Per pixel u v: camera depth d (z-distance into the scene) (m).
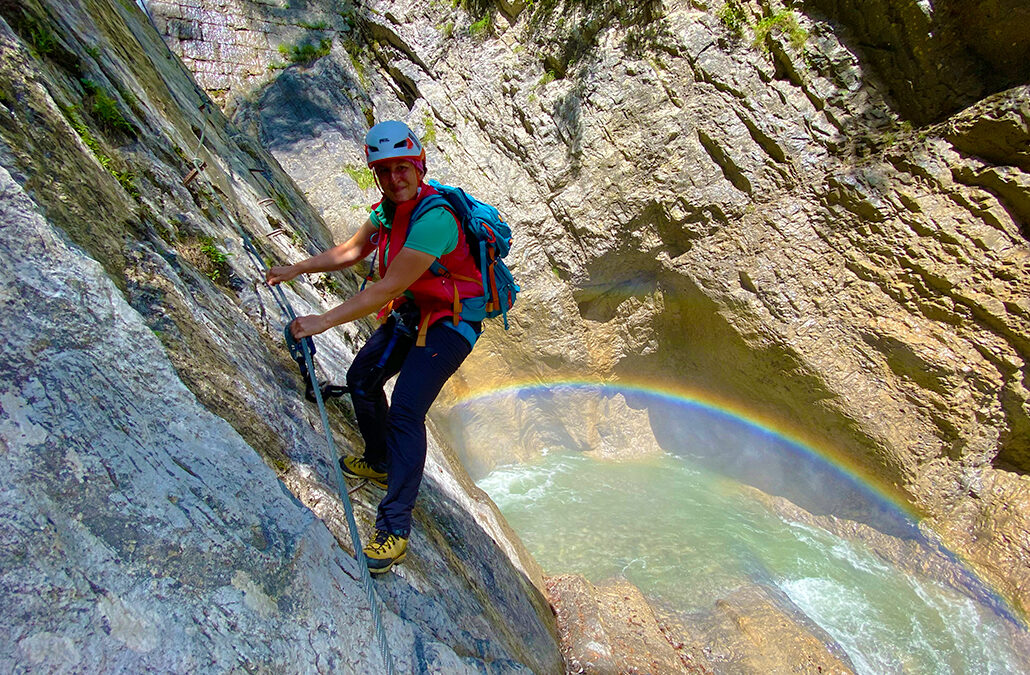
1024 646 5.84
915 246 6.55
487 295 2.51
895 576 6.76
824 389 7.05
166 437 1.88
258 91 8.95
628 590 5.92
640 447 9.24
